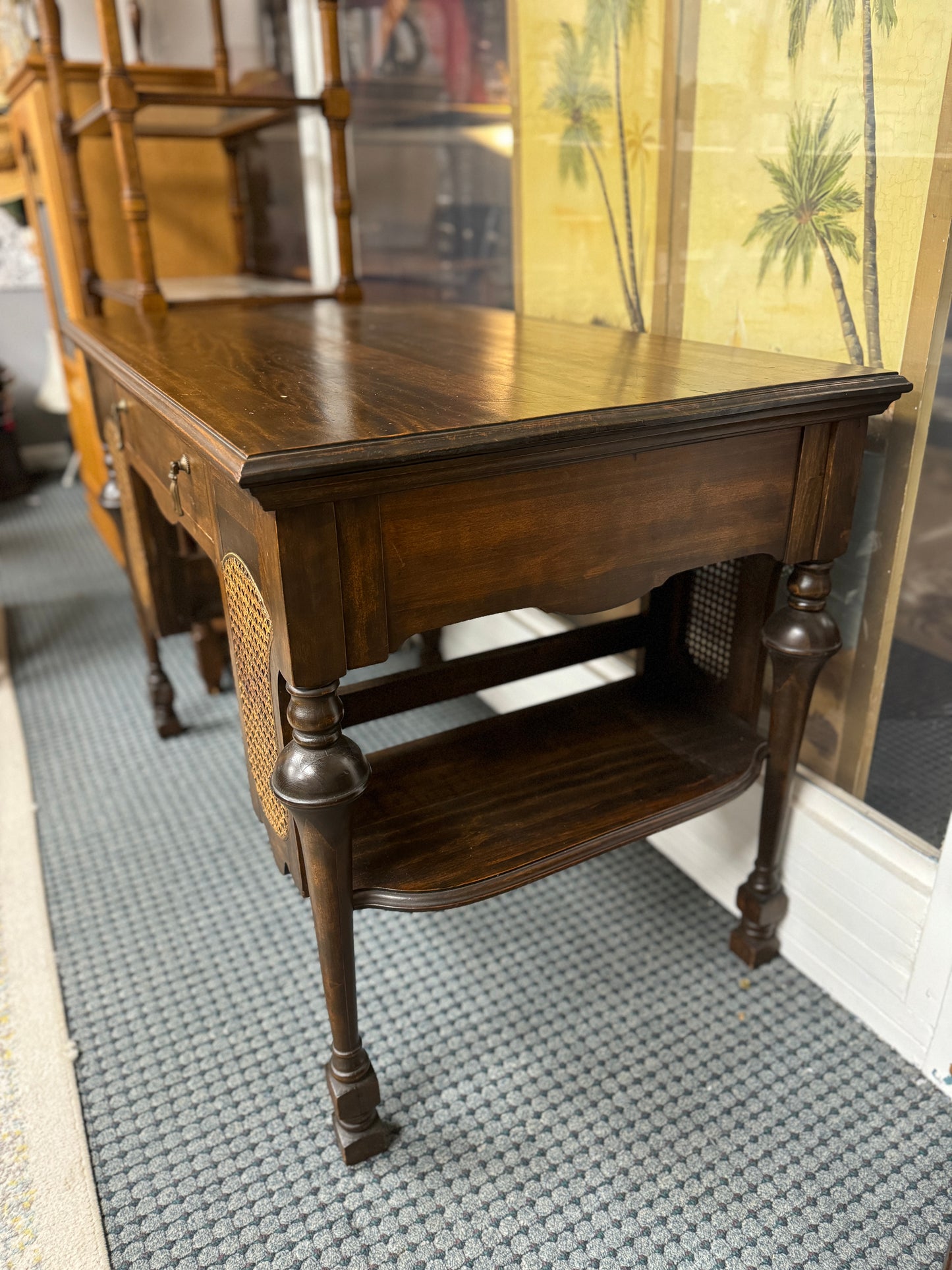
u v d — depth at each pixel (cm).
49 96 209
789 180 100
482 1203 92
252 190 239
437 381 86
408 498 70
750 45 100
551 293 144
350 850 82
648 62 113
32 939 128
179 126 194
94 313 209
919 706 106
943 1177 94
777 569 103
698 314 117
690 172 112
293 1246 88
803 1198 92
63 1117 101
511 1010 116
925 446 94
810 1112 101
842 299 97
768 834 112
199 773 168
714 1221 90
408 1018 115
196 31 258
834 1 90
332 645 71
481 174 158
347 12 185
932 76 83
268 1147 98
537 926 130
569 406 73
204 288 184
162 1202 93
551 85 131
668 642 122
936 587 124
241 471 60
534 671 122
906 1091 104
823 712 113
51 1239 89
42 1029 113
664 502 82
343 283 173
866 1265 86
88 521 311
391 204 190
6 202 330
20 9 236
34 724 184
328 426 69
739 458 85
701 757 107
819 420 84
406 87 173
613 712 117
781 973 121
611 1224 90
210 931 130
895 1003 107
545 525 77
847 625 106
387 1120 101
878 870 105
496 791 101
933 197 85
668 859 143
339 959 86
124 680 203
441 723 179
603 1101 103
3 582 259
